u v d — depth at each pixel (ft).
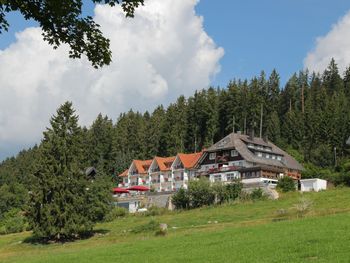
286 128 505.25
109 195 291.99
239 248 105.81
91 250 144.05
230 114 535.19
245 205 265.13
